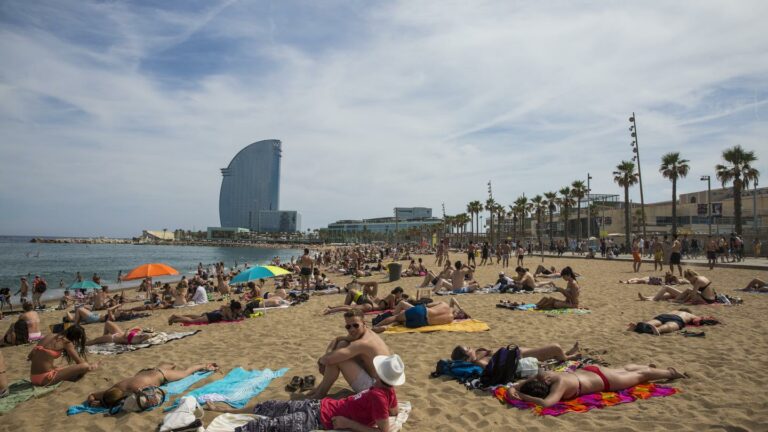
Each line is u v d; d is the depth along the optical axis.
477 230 87.25
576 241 55.31
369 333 5.12
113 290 27.89
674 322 7.99
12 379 6.95
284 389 5.51
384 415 3.94
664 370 5.30
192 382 5.88
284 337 8.87
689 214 64.81
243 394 5.30
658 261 22.56
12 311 18.67
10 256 81.44
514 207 76.69
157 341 8.61
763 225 56.03
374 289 14.02
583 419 4.25
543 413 4.39
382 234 191.12
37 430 4.64
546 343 7.46
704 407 4.43
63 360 7.75
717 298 11.01
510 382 5.20
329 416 4.09
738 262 25.97
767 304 10.76
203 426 4.35
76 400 5.58
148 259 77.50
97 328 11.88
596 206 73.31
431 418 4.48
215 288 22.02
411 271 23.70
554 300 10.76
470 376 5.51
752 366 5.73
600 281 17.64
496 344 7.46
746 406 4.38
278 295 15.43
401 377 4.04
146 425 4.58
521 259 26.73
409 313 8.86
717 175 38.34
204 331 9.93
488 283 19.77
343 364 4.98
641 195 35.34
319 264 43.56
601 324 8.84
